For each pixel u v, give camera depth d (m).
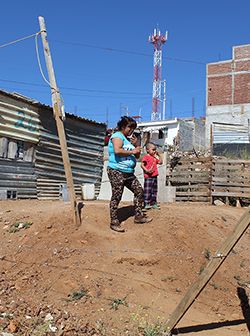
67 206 8.13
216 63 38.03
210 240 7.18
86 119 14.98
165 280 5.82
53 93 6.62
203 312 5.48
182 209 9.05
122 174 6.61
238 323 5.31
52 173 13.95
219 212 10.01
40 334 4.33
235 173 14.82
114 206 6.61
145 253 6.17
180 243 6.67
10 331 4.37
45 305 5.00
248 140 28.84
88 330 4.53
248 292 6.33
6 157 12.45
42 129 13.48
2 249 6.31
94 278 5.50
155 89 38.31
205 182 15.29
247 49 36.81
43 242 6.29
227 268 6.83
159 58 38.50
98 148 15.85
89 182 15.51
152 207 7.93
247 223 4.36
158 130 33.78
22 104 12.77
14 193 12.69
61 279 5.49
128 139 6.87
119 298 5.19
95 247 6.19
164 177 15.97
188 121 35.78
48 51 6.63
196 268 6.27
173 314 4.61
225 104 37.28
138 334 4.53
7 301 5.08
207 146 35.72
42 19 6.65
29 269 5.79
